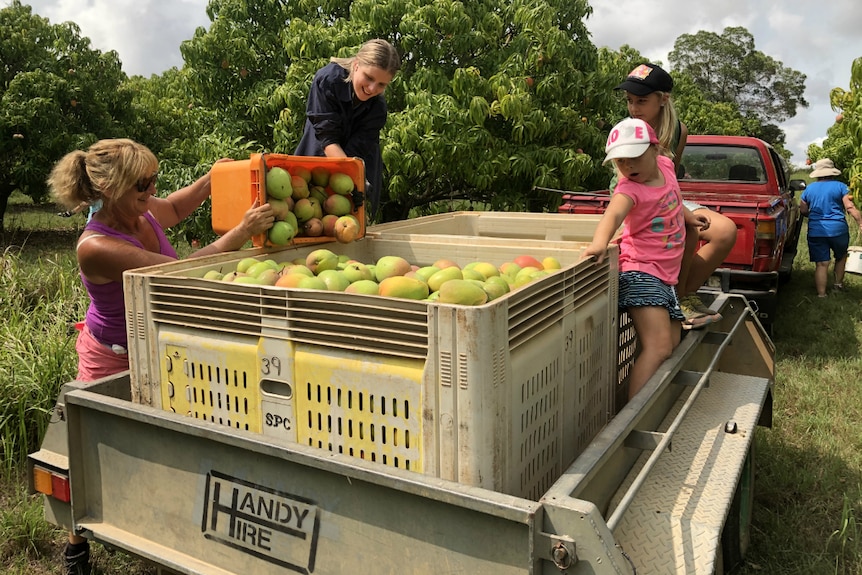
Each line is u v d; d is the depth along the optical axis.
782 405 5.33
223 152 8.93
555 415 2.22
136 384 2.39
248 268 2.64
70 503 2.36
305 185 3.20
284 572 1.95
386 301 1.85
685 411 2.34
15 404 4.24
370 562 1.81
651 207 2.97
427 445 1.84
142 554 2.19
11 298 6.09
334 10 9.89
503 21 9.80
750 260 6.39
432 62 9.21
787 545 3.42
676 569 1.90
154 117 18.70
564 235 4.06
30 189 15.75
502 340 1.80
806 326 7.86
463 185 9.94
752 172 8.17
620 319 3.11
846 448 4.55
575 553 1.53
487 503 1.58
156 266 2.46
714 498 2.20
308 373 2.02
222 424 2.22
